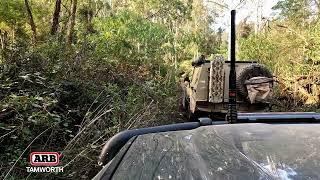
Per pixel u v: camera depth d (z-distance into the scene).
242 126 2.10
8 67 7.20
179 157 1.72
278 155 1.58
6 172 5.17
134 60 14.36
